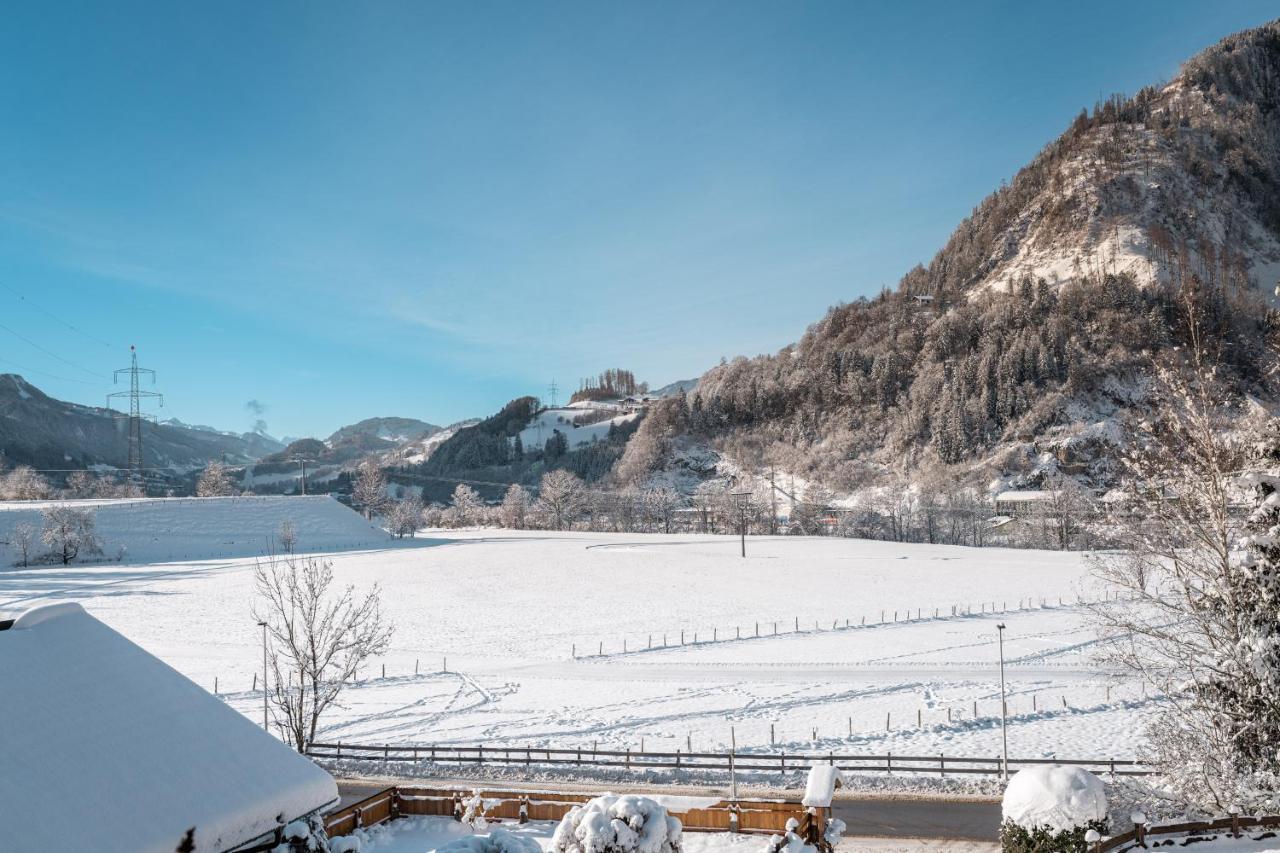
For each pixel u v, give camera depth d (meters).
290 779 14.16
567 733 39.62
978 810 29.00
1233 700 21.30
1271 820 21.09
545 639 63.69
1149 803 22.78
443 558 118.06
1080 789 19.48
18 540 126.38
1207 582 22.44
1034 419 198.38
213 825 12.60
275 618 73.12
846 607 74.94
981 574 93.69
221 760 13.73
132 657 14.91
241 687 49.25
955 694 44.12
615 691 47.25
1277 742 20.75
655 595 84.31
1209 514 22.34
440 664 55.69
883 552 117.94
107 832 11.59
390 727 41.38
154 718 13.85
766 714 41.56
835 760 34.56
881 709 41.78
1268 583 20.94
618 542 140.00
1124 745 35.47
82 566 123.50
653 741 38.06
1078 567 98.62
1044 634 59.88
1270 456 21.97
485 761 35.50
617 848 15.98
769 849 22.06
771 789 31.70
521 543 140.50
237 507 160.00
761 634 63.62
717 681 48.69
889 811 28.95
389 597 85.19
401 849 25.25
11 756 11.92
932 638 59.72
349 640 61.06
